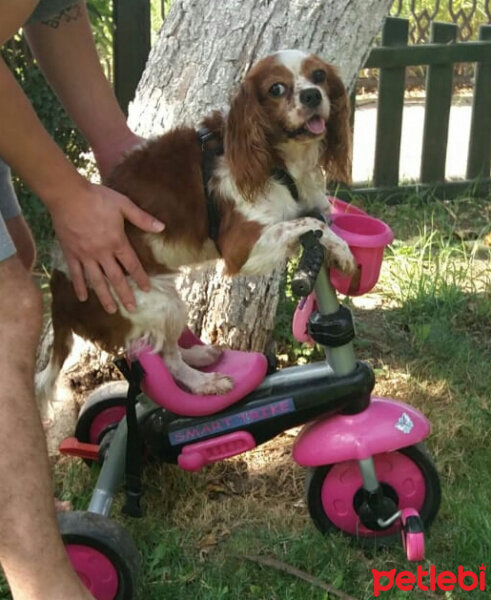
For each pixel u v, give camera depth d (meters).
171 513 1.53
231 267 1.38
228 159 1.33
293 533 1.46
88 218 1.25
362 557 1.42
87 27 1.43
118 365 1.38
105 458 1.45
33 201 2.55
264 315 1.83
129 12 2.64
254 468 1.65
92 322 1.38
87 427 1.60
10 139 1.15
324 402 1.37
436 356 2.03
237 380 1.39
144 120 1.74
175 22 1.69
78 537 1.25
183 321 1.40
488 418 1.77
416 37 4.74
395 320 2.20
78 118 1.46
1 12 1.05
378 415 1.38
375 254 1.32
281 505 1.55
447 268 2.40
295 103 1.33
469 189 3.08
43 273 2.38
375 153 2.98
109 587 1.27
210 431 1.39
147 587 1.34
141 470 1.55
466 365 1.97
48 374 1.42
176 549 1.42
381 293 2.33
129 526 1.48
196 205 1.37
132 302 1.32
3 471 1.08
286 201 1.37
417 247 2.59
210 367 1.44
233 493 1.59
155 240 1.37
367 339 2.10
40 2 1.33
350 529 1.45
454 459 1.64
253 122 1.32
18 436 1.08
